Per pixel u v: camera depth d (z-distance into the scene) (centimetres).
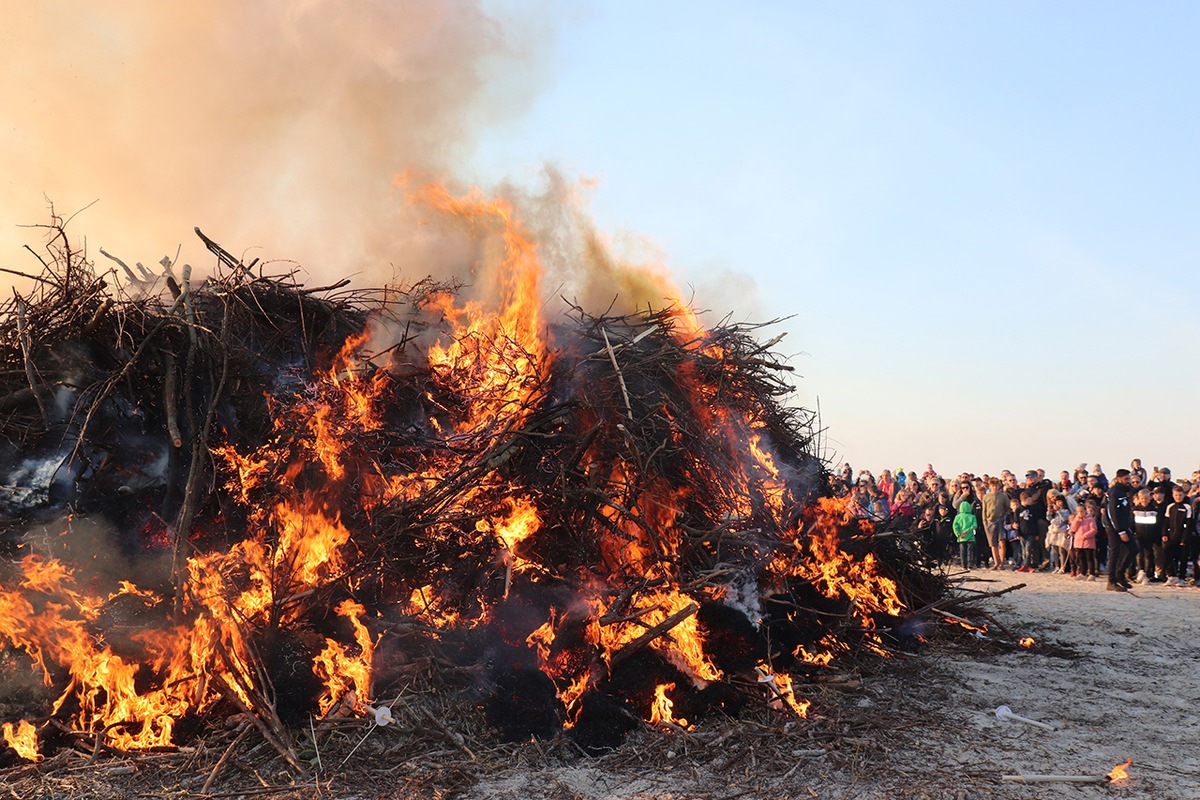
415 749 470
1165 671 721
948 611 845
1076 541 1500
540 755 468
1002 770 464
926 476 1900
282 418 586
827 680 614
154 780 435
